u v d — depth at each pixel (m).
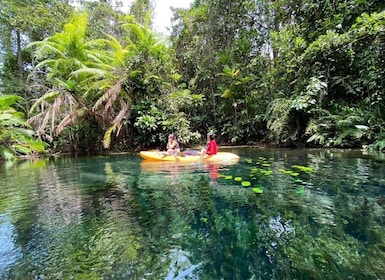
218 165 5.99
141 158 8.25
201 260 1.87
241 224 2.49
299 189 3.57
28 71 15.61
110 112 10.75
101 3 16.61
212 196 3.45
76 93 10.09
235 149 9.95
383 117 7.66
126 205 3.23
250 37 13.13
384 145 6.70
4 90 14.09
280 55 10.61
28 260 1.93
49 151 11.34
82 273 1.74
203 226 2.49
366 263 1.72
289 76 10.43
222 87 12.55
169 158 7.14
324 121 8.67
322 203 2.94
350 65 8.56
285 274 1.65
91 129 11.09
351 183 3.74
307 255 1.87
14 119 8.41
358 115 7.94
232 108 12.89
